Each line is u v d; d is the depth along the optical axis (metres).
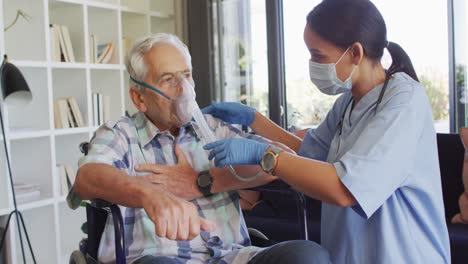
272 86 3.70
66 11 3.34
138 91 1.66
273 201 2.88
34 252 3.15
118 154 1.57
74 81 3.35
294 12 3.61
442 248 1.48
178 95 1.61
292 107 3.71
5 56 2.69
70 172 3.21
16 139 3.03
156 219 1.18
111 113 3.62
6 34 3.11
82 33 3.29
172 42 1.65
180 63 1.62
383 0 3.20
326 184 1.30
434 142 1.45
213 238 1.62
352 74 1.45
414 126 1.36
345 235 1.49
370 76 1.47
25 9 3.04
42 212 3.12
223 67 4.01
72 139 3.41
